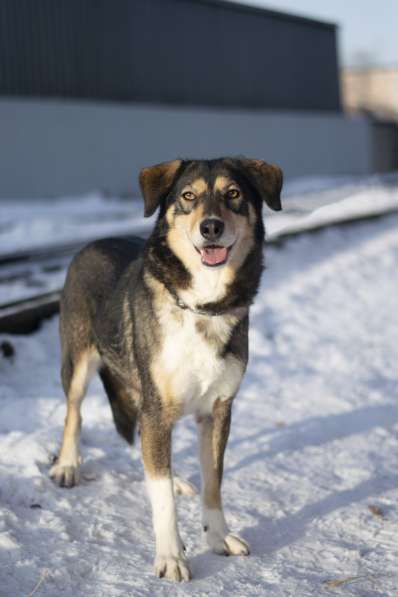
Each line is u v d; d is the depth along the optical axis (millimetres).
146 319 3965
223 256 3809
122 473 4684
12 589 3355
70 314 4797
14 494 4195
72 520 4055
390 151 37750
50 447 4758
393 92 49406
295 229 11828
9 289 8453
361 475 4848
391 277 10547
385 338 8148
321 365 7254
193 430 5469
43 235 13062
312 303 9023
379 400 6348
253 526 4156
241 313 3980
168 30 27359
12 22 22906
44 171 22859
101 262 4801
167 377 3861
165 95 27359
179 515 4293
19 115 22188
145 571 3627
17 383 5973
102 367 4770
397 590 3467
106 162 24703
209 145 28344
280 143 31297
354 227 13234
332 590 3461
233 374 3973
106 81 25469
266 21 31391
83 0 24734
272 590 3471
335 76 35438
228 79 29828
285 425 5695
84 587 3441
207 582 3553
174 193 4051
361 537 4051
